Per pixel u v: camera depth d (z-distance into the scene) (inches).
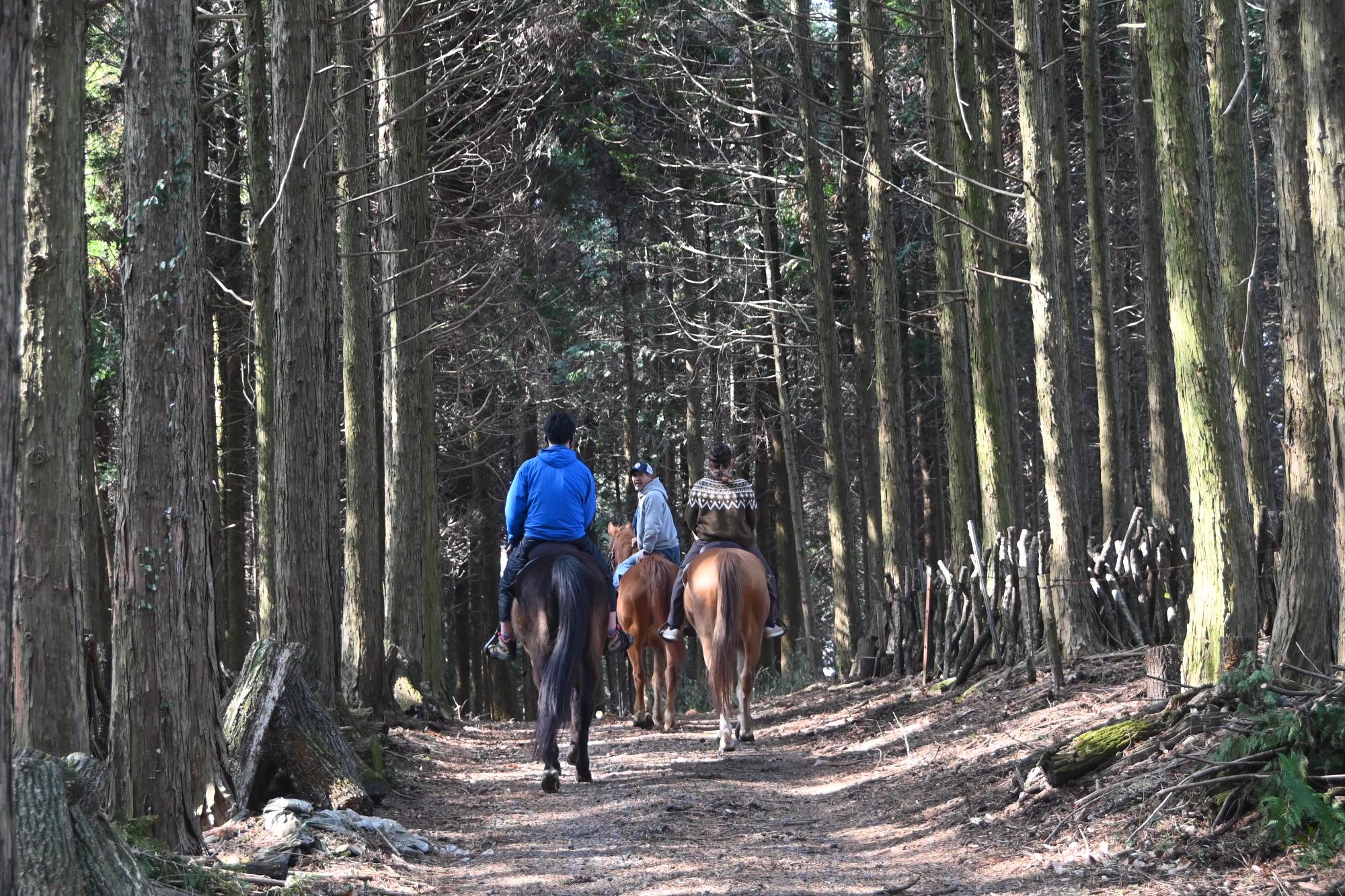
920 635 594.2
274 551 534.9
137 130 258.1
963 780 358.6
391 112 637.9
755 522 506.0
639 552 570.3
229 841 279.3
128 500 263.3
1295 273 297.1
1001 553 502.0
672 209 1075.9
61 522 239.1
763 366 1137.4
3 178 107.2
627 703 1362.0
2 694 110.0
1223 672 315.6
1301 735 252.8
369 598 547.2
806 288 1129.4
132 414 263.6
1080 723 371.6
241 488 798.5
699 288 1086.4
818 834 331.0
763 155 933.8
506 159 804.6
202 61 563.5
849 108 857.5
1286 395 301.9
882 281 678.5
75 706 239.0
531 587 366.9
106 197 692.1
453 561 1119.6
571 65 848.3
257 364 542.9
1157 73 347.6
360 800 328.5
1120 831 267.7
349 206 561.6
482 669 1347.2
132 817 256.8
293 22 430.9
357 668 543.5
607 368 1176.2
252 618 1062.4
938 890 251.4
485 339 962.7
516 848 313.0
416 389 649.6
